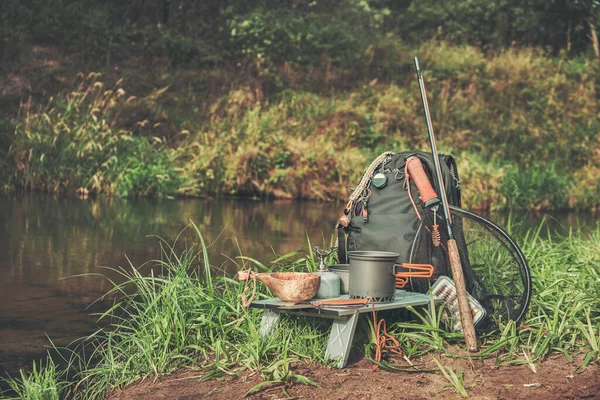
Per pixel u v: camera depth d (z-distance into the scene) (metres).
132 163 13.43
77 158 13.20
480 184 13.85
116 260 6.60
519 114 18.25
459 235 3.81
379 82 19.03
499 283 3.81
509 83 19.25
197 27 20.08
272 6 21.66
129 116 15.80
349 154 14.72
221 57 18.75
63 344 4.05
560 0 22.03
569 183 14.74
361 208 3.95
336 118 16.27
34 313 4.74
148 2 20.36
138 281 4.16
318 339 3.57
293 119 16.38
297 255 6.98
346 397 2.92
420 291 3.81
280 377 3.10
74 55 18.02
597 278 4.54
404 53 20.33
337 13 22.50
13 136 13.58
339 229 4.02
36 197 11.88
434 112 17.41
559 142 17.25
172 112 16.36
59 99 15.24
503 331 3.64
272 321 3.56
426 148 15.98
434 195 3.70
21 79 16.52
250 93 17.11
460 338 3.63
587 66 20.55
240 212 10.91
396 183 3.87
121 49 18.77
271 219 10.11
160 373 3.33
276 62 19.16
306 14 21.81
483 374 3.21
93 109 14.08
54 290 5.41
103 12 19.75
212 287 3.99
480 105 18.44
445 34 22.77
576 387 3.05
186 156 14.59
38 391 3.13
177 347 3.55
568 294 4.31
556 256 5.42
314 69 19.06
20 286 5.52
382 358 3.40
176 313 3.69
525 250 5.42
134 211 10.52
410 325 3.57
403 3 23.66
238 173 13.98
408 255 3.77
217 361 3.34
